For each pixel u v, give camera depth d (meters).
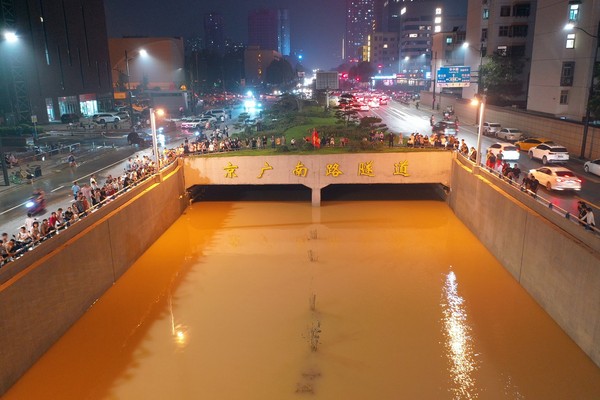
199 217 39.84
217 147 44.81
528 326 21.92
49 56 84.25
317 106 90.81
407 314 23.22
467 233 34.94
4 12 71.88
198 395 17.66
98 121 81.56
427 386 17.92
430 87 121.75
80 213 25.31
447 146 42.03
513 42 78.50
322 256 30.97
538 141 46.97
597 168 37.66
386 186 48.78
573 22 55.56
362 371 18.84
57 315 21.28
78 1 94.75
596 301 18.72
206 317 23.30
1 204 33.44
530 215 24.75
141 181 34.03
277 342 20.95
